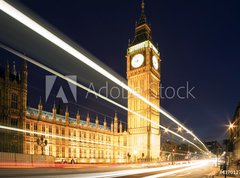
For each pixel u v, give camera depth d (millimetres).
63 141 106125
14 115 78938
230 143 61562
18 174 34938
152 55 140875
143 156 119875
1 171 36750
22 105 81688
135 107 136750
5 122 74438
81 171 43406
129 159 122812
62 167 53125
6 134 72875
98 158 125188
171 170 58125
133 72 141375
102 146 129500
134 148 131750
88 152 119500
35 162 55281
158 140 137000
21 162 51531
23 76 83625
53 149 99812
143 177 37531
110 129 142375
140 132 131875
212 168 67812
